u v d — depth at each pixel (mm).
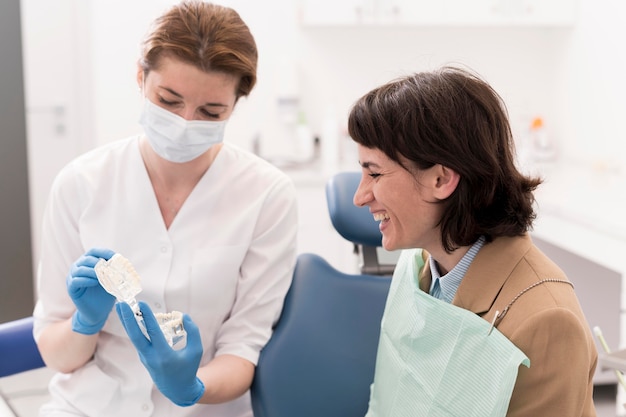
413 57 3902
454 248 1104
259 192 1578
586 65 3553
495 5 3613
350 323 1565
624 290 2463
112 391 1496
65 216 1525
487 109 1053
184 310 1509
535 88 3953
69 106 3830
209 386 1404
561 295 1022
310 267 1615
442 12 3604
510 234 1085
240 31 1411
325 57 3869
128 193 1519
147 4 3602
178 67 1342
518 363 972
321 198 3426
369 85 3908
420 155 1038
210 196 1539
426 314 1122
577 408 993
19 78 2756
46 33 3738
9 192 2795
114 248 1508
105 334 1551
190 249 1518
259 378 1502
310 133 3762
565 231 2881
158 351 1227
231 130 3818
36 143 3816
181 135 1380
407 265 1279
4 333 1595
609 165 3311
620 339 2094
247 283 1543
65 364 1509
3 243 2812
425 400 1118
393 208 1086
